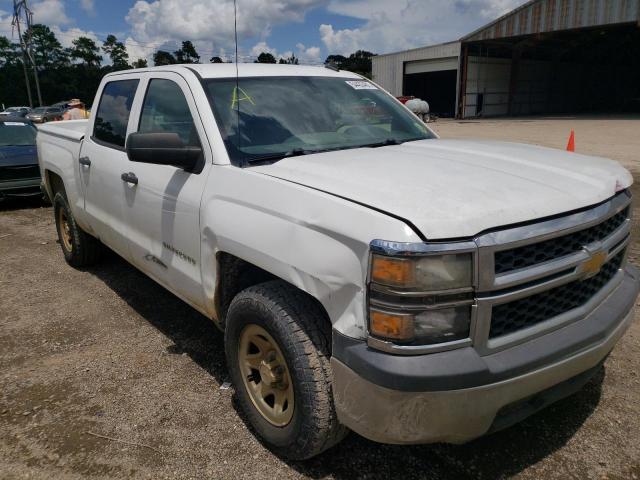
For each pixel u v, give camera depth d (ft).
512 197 7.15
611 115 124.47
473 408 6.56
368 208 6.84
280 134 10.19
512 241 6.58
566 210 7.22
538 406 7.61
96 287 16.47
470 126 94.58
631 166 38.34
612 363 11.27
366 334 6.69
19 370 11.66
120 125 13.26
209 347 12.53
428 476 8.30
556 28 113.09
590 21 108.58
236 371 9.28
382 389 6.46
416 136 11.99
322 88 11.91
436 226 6.34
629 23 103.71
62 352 12.43
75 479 8.41
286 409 8.44
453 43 129.49
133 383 11.05
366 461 8.66
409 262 6.24
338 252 6.91
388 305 6.38
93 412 10.09
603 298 8.23
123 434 9.43
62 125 18.72
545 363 7.00
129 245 12.63
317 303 7.96
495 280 6.52
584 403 9.96
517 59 137.80
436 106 141.08
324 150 10.14
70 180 15.88
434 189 7.28
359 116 11.66
